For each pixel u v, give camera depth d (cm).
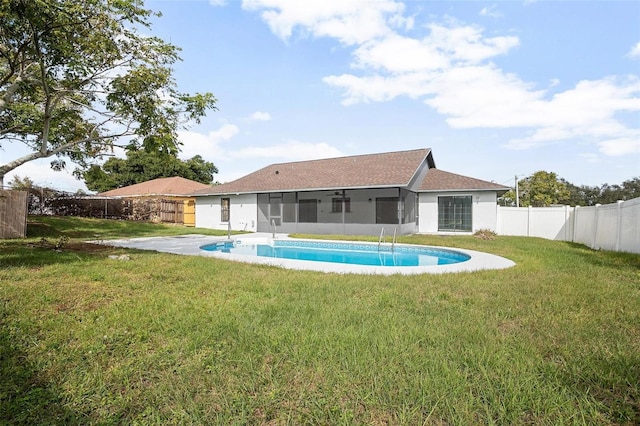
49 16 689
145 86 936
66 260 791
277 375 273
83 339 343
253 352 313
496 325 392
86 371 283
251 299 492
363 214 2223
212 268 750
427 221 2016
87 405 239
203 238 1588
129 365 293
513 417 217
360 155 2297
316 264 847
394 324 385
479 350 314
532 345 328
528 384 253
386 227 1802
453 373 270
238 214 2203
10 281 571
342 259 1214
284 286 577
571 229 1572
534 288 577
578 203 3778
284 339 340
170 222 2616
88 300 477
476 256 998
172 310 434
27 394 250
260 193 2072
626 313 436
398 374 271
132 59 952
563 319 416
